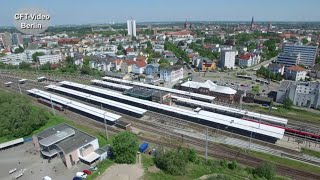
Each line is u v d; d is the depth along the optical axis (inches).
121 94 4948.3
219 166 2657.5
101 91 5167.3
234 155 2918.3
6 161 2812.5
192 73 7332.7
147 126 3730.3
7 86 5969.5
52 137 2883.9
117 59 7711.6
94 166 2650.1
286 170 2628.0
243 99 4788.4
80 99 5073.8
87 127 3737.7
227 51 7819.9
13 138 3353.8
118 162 2701.8
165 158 2549.2
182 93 4926.2
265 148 3048.7
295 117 4052.7
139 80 6407.5
